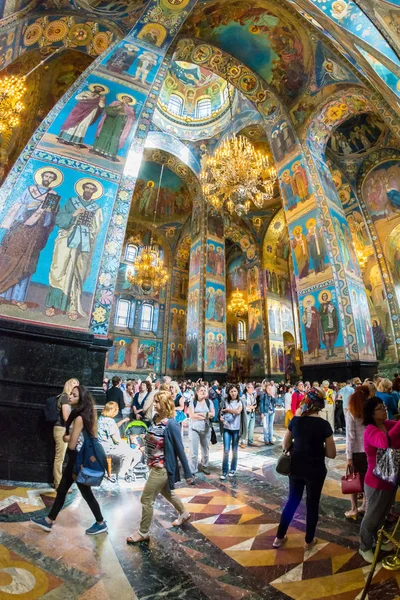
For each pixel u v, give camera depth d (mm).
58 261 6098
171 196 24219
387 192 15406
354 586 2363
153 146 18672
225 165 12125
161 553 2814
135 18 9984
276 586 2363
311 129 13391
